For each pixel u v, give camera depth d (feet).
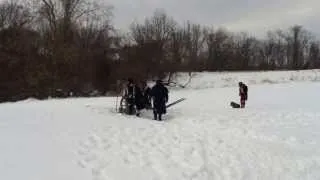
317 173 36.70
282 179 34.71
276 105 95.76
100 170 32.48
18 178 28.55
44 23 180.45
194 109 84.28
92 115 63.05
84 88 174.19
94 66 178.60
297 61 372.79
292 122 63.67
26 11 182.60
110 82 179.73
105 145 41.14
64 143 39.65
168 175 33.06
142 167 34.55
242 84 89.86
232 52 318.86
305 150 45.27
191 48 274.77
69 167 32.14
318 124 62.03
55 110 68.90
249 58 342.85
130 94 72.74
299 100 111.24
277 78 238.48
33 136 41.16
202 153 41.09
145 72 195.93
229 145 45.75
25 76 165.78
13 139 38.93
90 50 184.44
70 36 181.57
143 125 56.44
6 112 64.18
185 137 49.01
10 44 169.99
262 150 44.19
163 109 66.74
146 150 40.70
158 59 202.49
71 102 100.68
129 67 190.19
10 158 32.60
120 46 198.29
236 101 110.32
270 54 368.48
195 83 221.87
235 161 39.09
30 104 90.07
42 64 169.48
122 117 64.08
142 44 203.41
